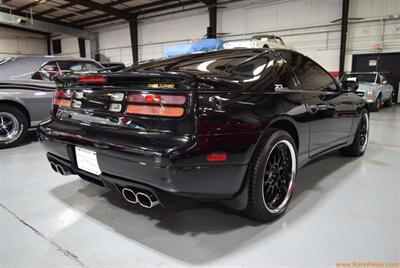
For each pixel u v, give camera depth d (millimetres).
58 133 1627
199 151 1231
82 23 16531
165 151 1202
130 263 1264
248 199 1516
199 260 1287
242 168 1392
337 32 9805
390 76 9422
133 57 14953
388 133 4520
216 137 1279
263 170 1513
